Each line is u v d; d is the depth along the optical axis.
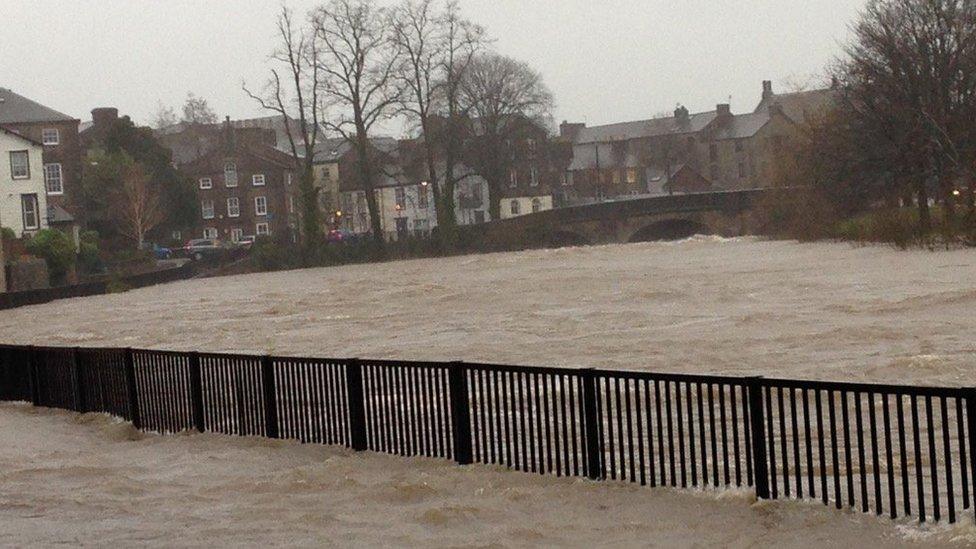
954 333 30.30
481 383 13.84
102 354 20.56
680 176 174.62
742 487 11.72
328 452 15.55
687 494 11.93
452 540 10.77
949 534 9.96
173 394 18.73
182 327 50.56
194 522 11.88
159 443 17.48
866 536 10.21
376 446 15.21
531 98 108.81
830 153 76.62
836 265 60.28
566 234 110.25
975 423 9.97
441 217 105.25
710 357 28.53
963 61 70.00
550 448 13.24
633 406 19.12
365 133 100.88
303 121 101.75
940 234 67.38
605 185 182.25
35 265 84.19
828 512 10.94
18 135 99.25
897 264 57.78
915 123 69.94
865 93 72.12
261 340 42.22
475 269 81.06
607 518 11.33
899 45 71.19
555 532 10.93
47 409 22.55
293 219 143.25
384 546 10.64
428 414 14.78
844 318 35.69
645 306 44.88
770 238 98.50
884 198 76.31
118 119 132.38
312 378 16.06
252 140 152.50
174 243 136.50
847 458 10.91
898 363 25.17
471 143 108.12
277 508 12.34
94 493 13.57
